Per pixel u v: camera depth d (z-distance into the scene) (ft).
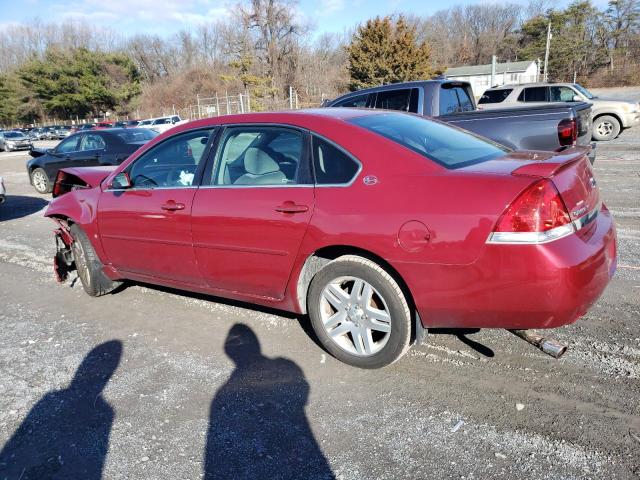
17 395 10.43
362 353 10.25
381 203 9.22
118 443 8.73
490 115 21.40
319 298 10.55
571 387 9.36
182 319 13.62
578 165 9.35
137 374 10.95
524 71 192.13
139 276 14.11
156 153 13.20
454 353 10.85
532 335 9.14
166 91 197.36
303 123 10.68
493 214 8.18
